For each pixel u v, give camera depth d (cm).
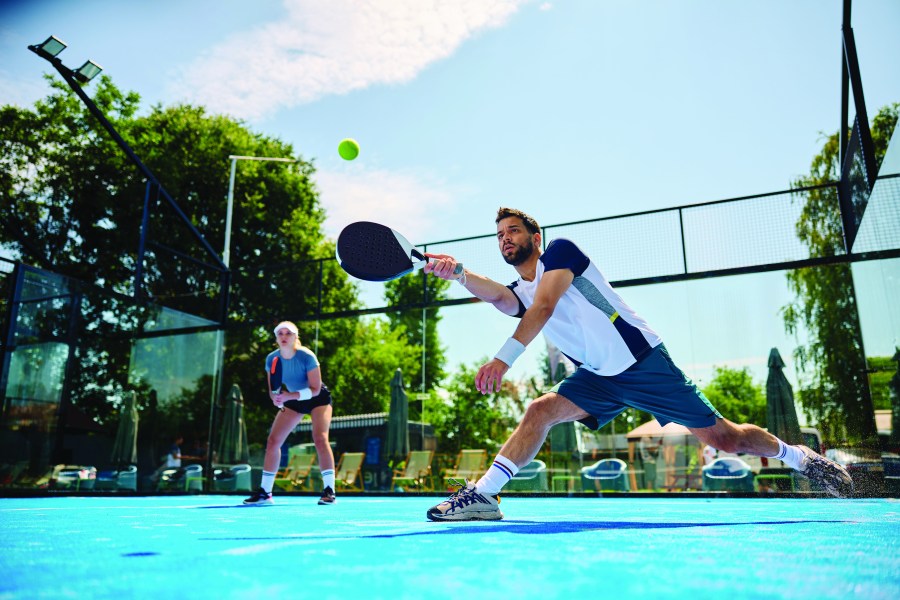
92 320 761
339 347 950
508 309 266
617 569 113
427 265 249
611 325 246
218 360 943
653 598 87
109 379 773
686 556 133
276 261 1656
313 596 89
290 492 861
